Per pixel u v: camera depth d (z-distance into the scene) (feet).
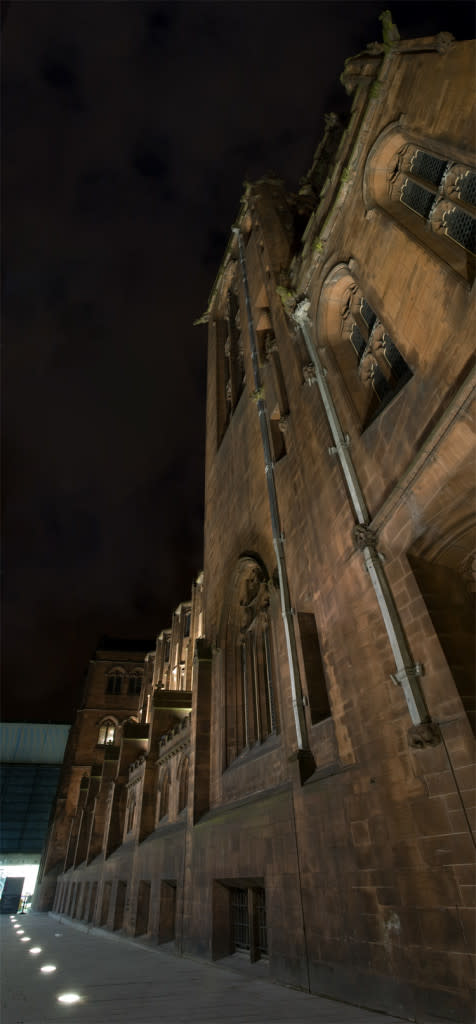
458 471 29.12
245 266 105.60
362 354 46.62
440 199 34.01
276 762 48.93
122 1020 23.65
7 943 74.02
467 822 24.52
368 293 41.32
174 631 182.70
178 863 66.33
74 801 202.80
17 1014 25.05
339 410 46.34
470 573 32.01
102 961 51.88
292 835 39.91
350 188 45.19
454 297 30.78
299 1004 29.04
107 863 108.37
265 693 60.49
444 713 27.45
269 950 40.01
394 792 29.78
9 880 212.64
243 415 86.02
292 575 52.44
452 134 32.30
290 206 101.04
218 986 35.76
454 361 30.35
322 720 41.88
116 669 238.27
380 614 34.32
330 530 43.62
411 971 25.43
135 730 123.34
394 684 31.65
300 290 56.49
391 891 28.19
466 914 23.35
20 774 313.32
